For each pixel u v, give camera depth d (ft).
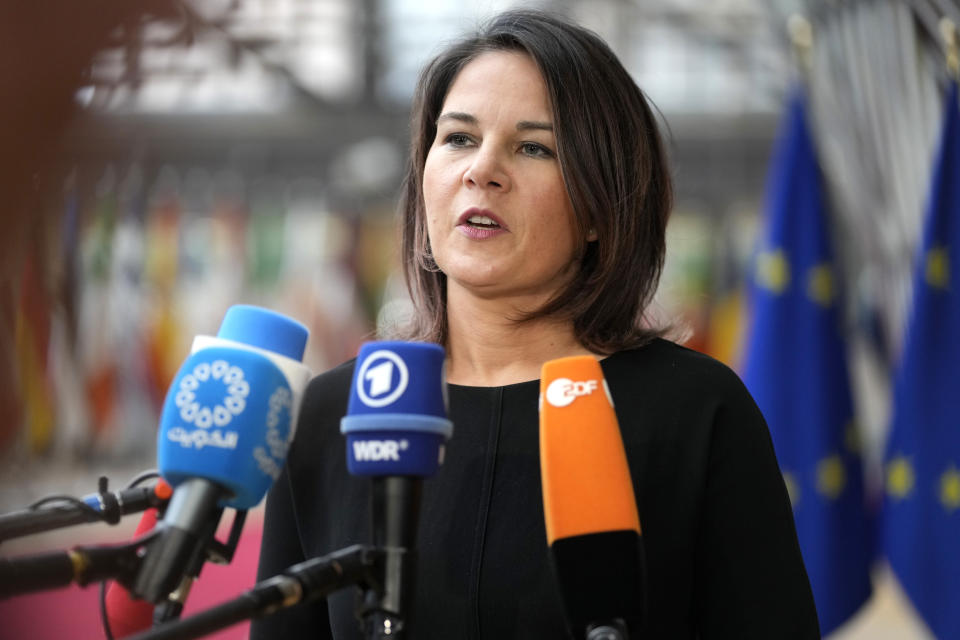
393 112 69.36
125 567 6.54
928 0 19.11
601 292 11.18
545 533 10.07
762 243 24.32
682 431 10.32
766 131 66.03
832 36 23.24
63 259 5.13
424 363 7.70
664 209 11.91
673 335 12.68
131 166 7.05
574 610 7.84
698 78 66.59
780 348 23.52
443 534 10.33
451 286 11.71
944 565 20.11
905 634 36.86
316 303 66.03
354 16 65.36
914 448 20.31
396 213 13.23
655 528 10.07
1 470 2.73
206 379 7.34
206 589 29.27
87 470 54.13
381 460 7.49
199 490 7.08
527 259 10.91
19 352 2.90
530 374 11.23
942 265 19.99
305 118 69.56
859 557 22.63
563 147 10.86
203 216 66.59
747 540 10.10
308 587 6.59
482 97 11.03
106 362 56.59
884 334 25.38
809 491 22.82
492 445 10.66
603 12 63.93
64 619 14.84
